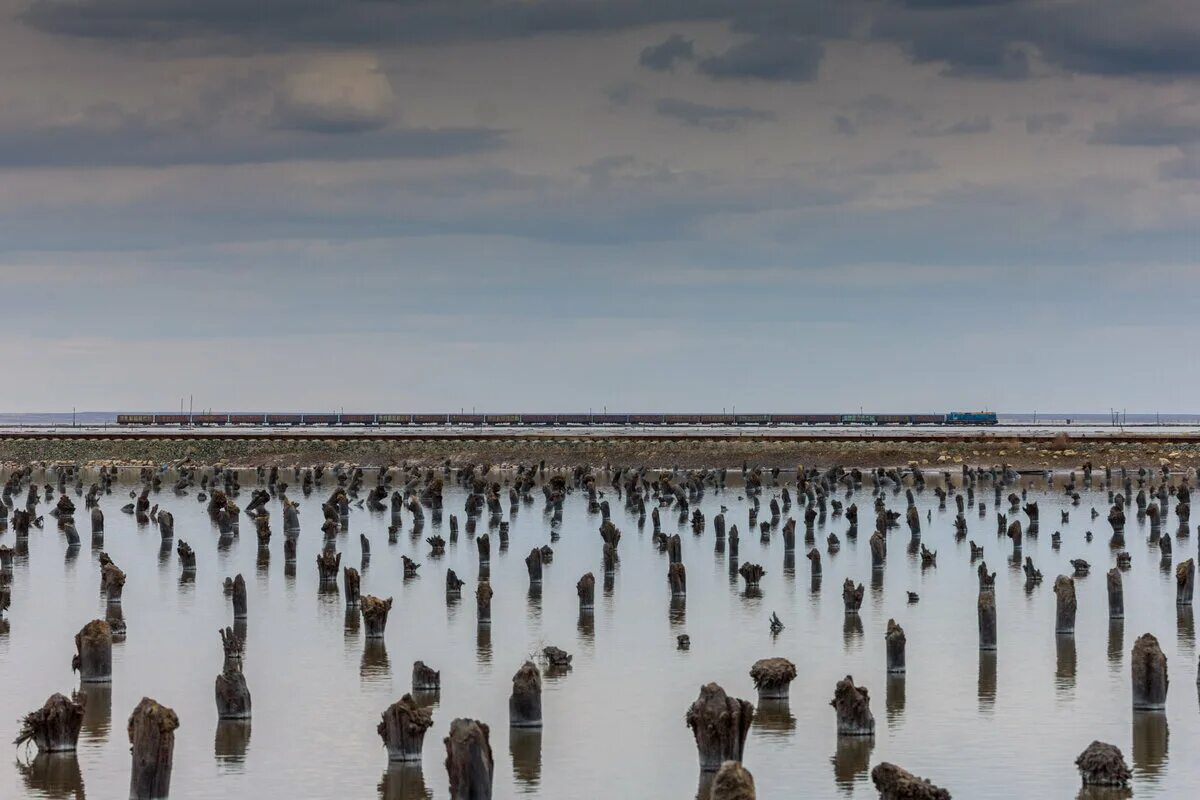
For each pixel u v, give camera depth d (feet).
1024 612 271.90
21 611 276.41
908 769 169.37
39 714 174.70
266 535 356.18
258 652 235.40
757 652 234.79
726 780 125.18
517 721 185.88
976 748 177.99
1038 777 166.61
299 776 167.43
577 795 160.45
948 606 280.31
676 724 189.47
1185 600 273.54
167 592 300.61
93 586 309.83
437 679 207.10
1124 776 162.30
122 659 229.86
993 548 381.19
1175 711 194.59
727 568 340.59
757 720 190.70
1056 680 213.46
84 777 165.78
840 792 161.27
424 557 361.71
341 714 194.80
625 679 215.10
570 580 317.83
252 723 189.78
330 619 266.57
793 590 303.27
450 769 146.10
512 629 255.91
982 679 214.07
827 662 226.58
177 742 180.96
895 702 200.44
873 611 275.18
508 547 383.24
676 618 266.98
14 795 159.53
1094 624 258.78
